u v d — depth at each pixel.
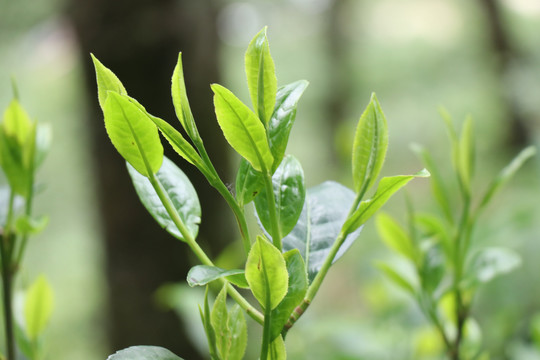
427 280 0.58
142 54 1.33
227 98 0.42
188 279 0.41
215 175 0.43
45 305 0.56
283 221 0.45
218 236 1.36
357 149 0.45
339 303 2.26
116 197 1.43
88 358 2.01
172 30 1.33
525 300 1.21
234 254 1.12
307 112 4.80
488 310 1.14
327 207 0.48
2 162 0.53
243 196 0.44
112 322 1.45
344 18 4.88
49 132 0.56
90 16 1.35
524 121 2.79
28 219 0.52
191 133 0.43
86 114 1.45
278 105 0.44
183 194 0.47
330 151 4.38
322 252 0.47
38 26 2.55
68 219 2.91
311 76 4.82
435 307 0.58
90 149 1.45
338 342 0.91
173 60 1.35
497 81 3.10
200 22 1.37
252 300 1.17
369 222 2.12
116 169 1.42
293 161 0.46
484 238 0.83
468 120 0.56
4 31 2.60
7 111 0.53
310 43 5.01
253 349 1.07
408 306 0.88
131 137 0.43
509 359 0.98
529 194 1.65
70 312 2.29
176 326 1.40
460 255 0.57
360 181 0.45
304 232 0.47
